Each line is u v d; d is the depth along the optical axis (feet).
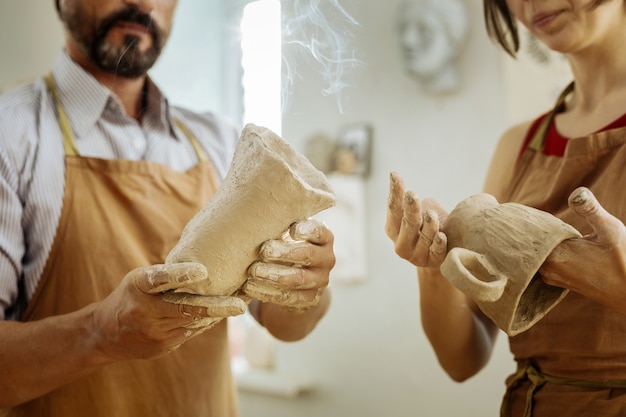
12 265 3.59
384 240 7.45
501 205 2.67
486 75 6.52
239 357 9.17
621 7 3.22
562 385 3.30
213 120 4.86
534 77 6.09
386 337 7.45
